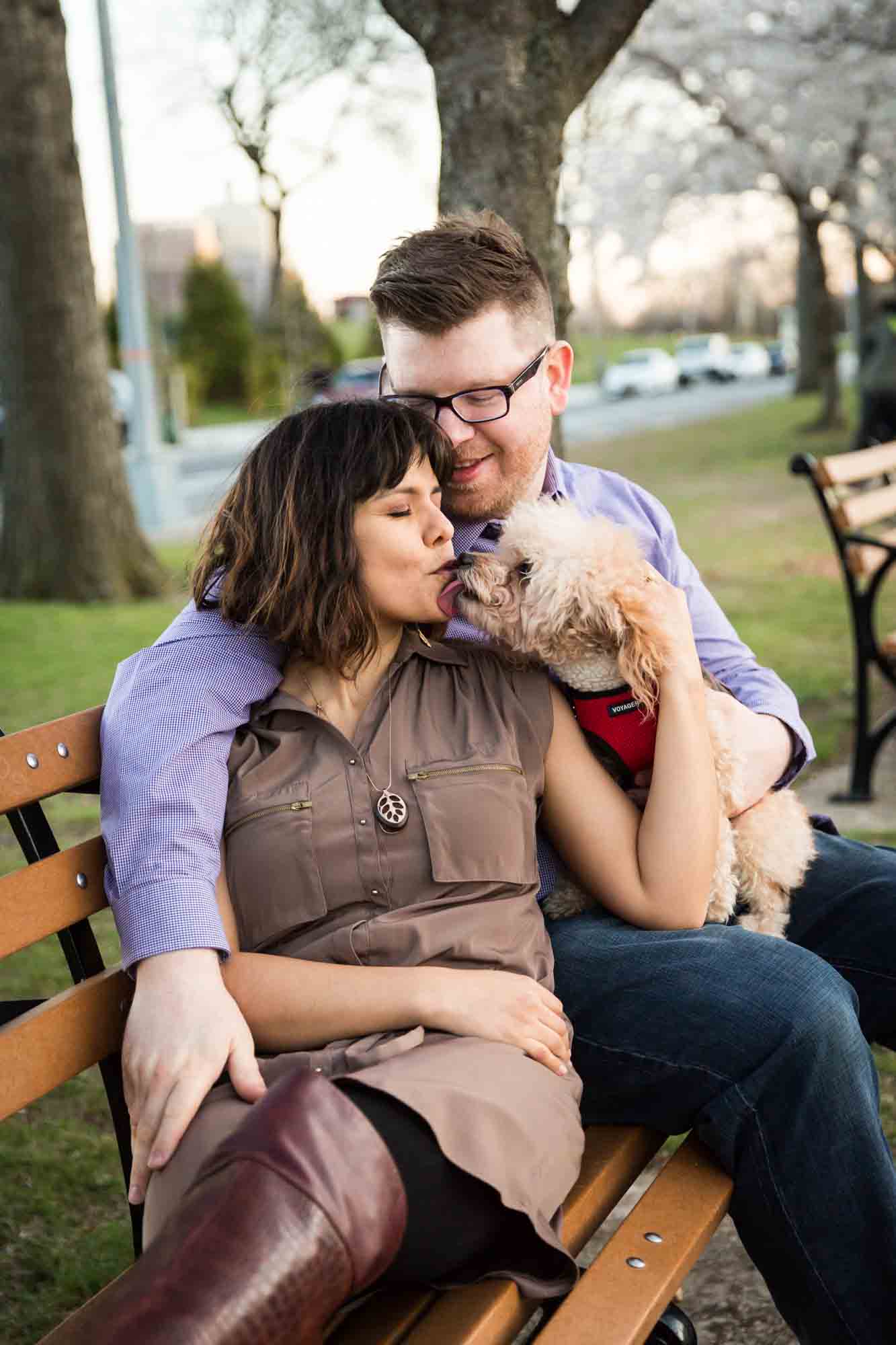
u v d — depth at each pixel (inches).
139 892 66.6
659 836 78.3
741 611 324.5
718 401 1443.2
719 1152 71.4
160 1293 49.3
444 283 89.7
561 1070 67.8
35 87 365.1
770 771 93.5
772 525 482.0
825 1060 69.2
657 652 78.8
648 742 83.4
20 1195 105.4
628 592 79.6
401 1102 59.0
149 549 401.7
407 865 71.4
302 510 73.4
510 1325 59.1
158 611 369.4
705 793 78.5
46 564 390.0
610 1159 71.5
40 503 389.1
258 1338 49.3
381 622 77.5
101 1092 123.8
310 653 74.5
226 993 65.2
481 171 141.6
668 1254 63.2
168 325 1696.6
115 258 583.5
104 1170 109.3
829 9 661.9
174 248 1804.9
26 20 361.4
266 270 1819.6
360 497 73.5
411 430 75.5
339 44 672.4
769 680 101.7
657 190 871.7
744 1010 71.2
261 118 698.8
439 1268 60.2
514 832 74.0
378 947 69.7
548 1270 61.9
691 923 79.2
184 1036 62.6
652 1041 73.4
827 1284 68.9
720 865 87.2
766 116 726.5
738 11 680.4
